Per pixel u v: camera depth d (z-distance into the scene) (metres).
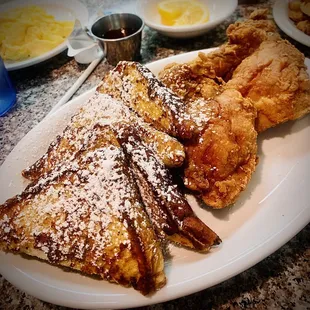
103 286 0.19
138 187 0.22
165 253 0.21
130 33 0.39
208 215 0.23
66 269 0.20
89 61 0.40
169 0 0.42
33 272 0.20
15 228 0.20
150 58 0.40
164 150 0.23
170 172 0.24
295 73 0.26
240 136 0.24
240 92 0.28
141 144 0.23
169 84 0.29
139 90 0.27
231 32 0.31
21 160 0.27
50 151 0.26
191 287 0.18
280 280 0.20
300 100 0.26
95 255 0.19
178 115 0.24
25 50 0.39
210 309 0.20
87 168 0.22
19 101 0.37
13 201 0.22
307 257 0.21
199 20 0.40
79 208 0.20
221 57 0.30
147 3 0.43
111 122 0.25
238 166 0.24
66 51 0.42
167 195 0.21
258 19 0.32
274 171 0.25
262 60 0.28
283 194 0.23
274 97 0.26
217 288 0.20
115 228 0.19
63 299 0.18
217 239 0.20
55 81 0.39
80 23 0.41
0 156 0.31
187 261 0.20
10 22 0.42
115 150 0.22
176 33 0.38
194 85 0.29
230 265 0.19
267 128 0.28
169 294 0.18
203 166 0.23
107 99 0.27
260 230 0.20
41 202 0.21
